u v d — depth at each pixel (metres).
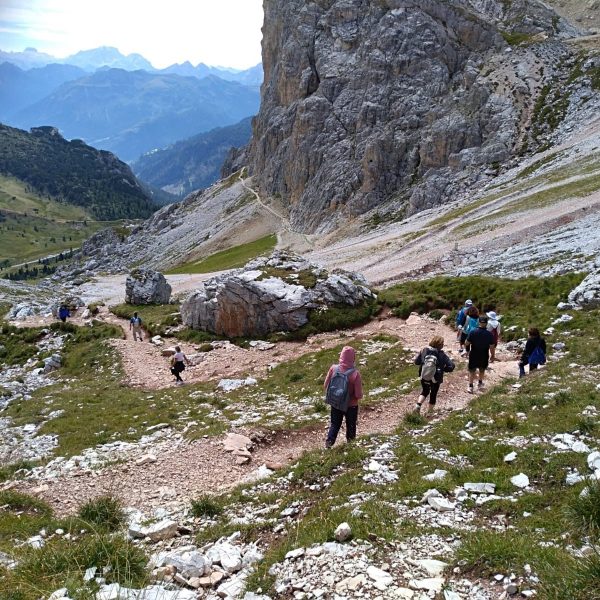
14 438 22.61
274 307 36.09
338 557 8.22
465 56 129.25
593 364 18.50
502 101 109.12
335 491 11.61
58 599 6.87
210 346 36.22
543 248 43.69
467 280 36.22
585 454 10.70
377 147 118.62
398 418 18.08
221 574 8.57
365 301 37.31
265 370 29.50
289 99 171.62
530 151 97.88
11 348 44.22
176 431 20.30
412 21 135.12
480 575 7.28
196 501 12.56
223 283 37.78
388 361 25.36
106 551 8.57
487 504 9.74
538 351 19.17
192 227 183.62
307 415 20.19
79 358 38.94
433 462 12.16
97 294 91.25
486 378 20.53
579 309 26.05
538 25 142.38
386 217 109.88
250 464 16.34
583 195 62.72
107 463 16.89
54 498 14.28
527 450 11.62
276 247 125.88
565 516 8.41
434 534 8.74
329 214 128.62
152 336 41.75
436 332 30.62
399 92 130.38
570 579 6.46
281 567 8.31
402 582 7.38
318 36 159.00
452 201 95.75
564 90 107.81
